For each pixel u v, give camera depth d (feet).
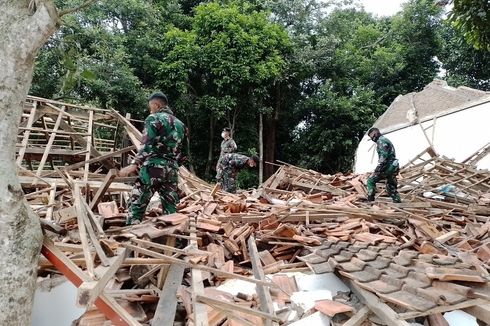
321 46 64.44
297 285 10.61
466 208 23.58
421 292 9.36
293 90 65.57
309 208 18.30
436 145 41.73
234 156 27.73
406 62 72.54
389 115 54.49
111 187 17.31
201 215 15.17
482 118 38.01
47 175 18.04
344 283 10.85
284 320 8.91
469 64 70.18
